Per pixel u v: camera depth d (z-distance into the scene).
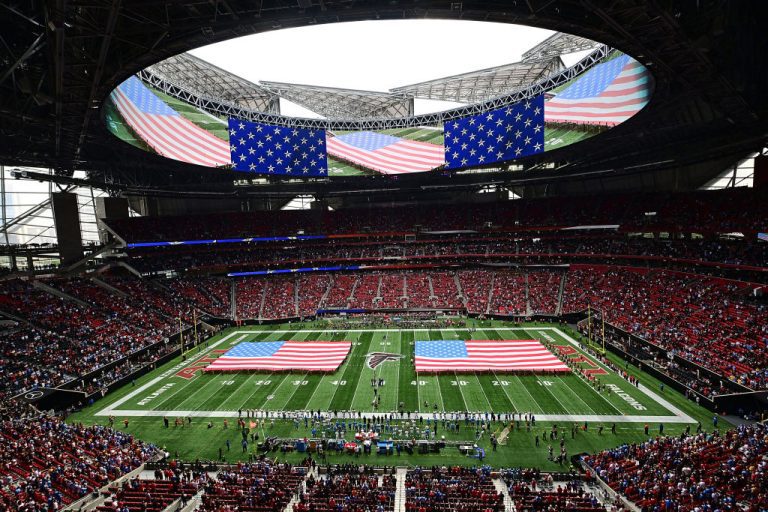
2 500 25.12
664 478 26.62
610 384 46.97
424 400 44.16
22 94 35.00
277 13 27.80
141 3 24.31
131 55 30.02
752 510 21.89
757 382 39.44
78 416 42.62
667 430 37.16
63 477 28.62
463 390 46.41
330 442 35.72
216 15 26.59
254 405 44.31
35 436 34.16
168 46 29.59
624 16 26.52
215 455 35.34
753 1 29.69
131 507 26.42
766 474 25.00
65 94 33.44
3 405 40.28
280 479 29.75
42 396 42.62
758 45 33.59
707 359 45.56
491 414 40.38
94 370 49.44
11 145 47.91
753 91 38.00
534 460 33.50
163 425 40.59
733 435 31.22
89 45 28.52
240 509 25.25
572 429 36.81
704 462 28.06
